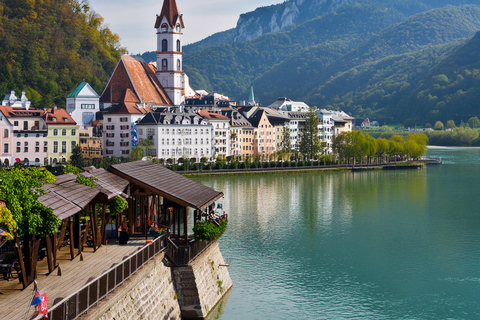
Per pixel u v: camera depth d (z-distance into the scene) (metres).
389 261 98.19
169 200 64.19
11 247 53.91
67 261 51.72
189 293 57.97
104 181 59.12
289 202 163.50
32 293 42.00
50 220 44.75
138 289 47.22
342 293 81.06
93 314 38.16
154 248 52.88
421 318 73.25
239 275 86.94
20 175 47.69
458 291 83.25
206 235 61.28
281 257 98.94
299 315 71.81
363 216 140.75
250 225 126.56
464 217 140.50
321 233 119.69
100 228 59.53
